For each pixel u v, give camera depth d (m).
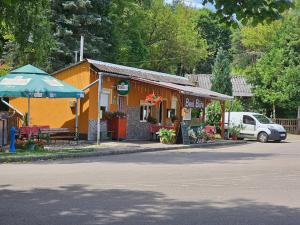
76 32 40.34
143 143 26.39
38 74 22.48
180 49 56.97
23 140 20.48
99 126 24.33
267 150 25.53
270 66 47.09
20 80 21.72
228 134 35.38
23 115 25.22
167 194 10.52
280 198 10.34
